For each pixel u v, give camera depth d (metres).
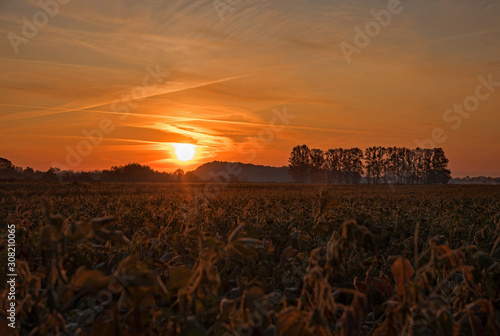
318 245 3.09
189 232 1.78
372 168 129.62
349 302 2.06
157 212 5.52
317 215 3.40
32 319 1.74
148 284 1.27
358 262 2.51
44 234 1.29
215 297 1.95
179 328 1.35
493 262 1.57
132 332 1.35
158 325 1.47
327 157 141.00
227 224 4.68
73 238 1.28
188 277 1.50
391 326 1.56
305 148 137.62
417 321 1.69
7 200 8.73
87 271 1.30
